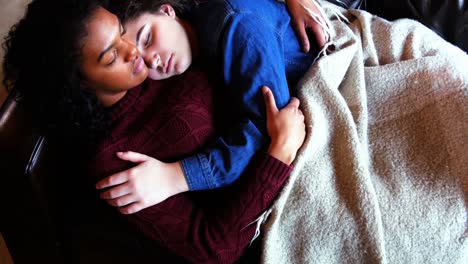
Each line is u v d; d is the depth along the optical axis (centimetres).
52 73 69
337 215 82
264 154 79
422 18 113
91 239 88
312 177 83
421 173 86
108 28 68
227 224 78
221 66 83
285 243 84
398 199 83
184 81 83
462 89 88
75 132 78
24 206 80
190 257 80
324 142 85
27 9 71
